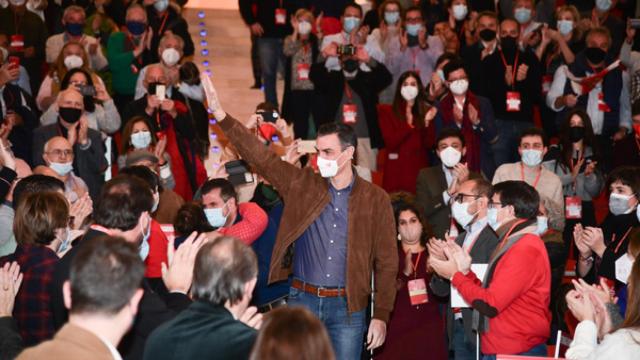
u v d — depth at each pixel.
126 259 2.63
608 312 3.93
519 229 4.45
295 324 2.34
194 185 7.64
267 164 4.62
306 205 4.60
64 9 10.61
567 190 7.60
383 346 5.45
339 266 4.59
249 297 3.08
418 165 7.91
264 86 9.95
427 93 8.11
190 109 8.53
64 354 2.47
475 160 7.68
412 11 9.55
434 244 4.55
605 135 8.73
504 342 4.38
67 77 7.84
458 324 5.20
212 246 3.05
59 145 6.03
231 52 11.49
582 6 11.27
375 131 8.41
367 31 9.57
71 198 6.16
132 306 2.65
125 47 9.44
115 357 2.58
